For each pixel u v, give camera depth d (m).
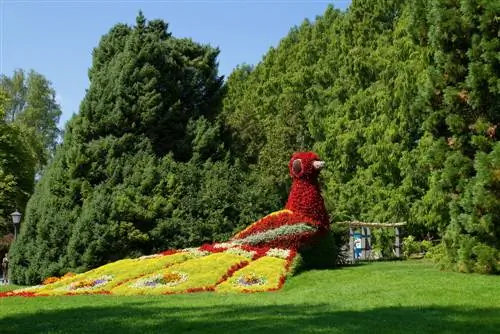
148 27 28.83
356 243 30.05
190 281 15.59
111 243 22.06
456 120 15.98
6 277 30.81
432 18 16.80
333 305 11.58
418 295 12.15
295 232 18.97
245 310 11.18
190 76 27.94
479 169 14.95
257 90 45.66
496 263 15.20
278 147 37.50
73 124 25.23
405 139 29.94
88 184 23.70
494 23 15.19
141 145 25.16
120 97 25.17
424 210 28.08
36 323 10.75
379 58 33.12
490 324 9.07
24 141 44.41
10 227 42.47
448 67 16.33
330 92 36.72
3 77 53.69
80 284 16.38
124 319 10.66
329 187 34.00
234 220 25.05
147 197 23.59
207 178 25.44
